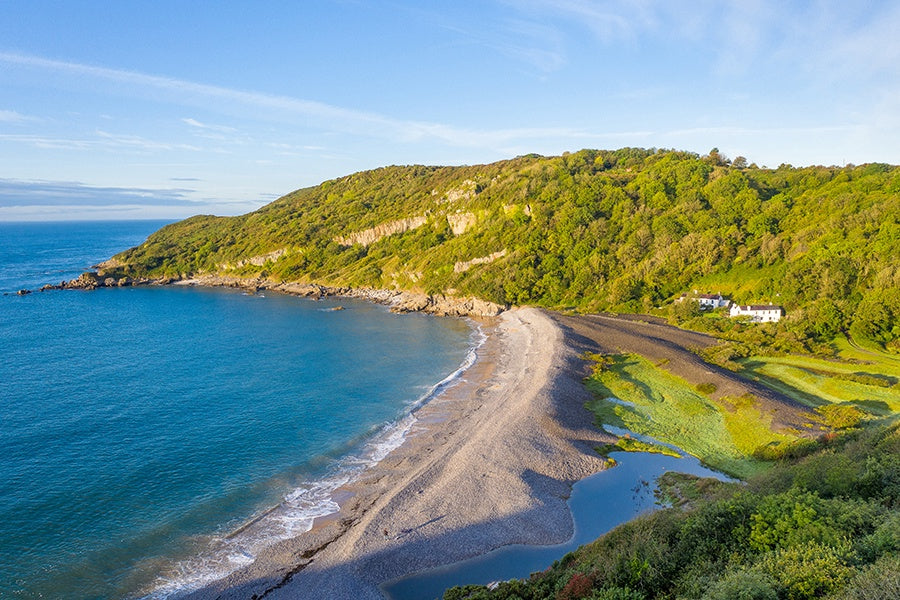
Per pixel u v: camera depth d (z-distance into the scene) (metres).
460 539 38.06
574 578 26.98
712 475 47.78
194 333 108.31
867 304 86.00
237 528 40.22
